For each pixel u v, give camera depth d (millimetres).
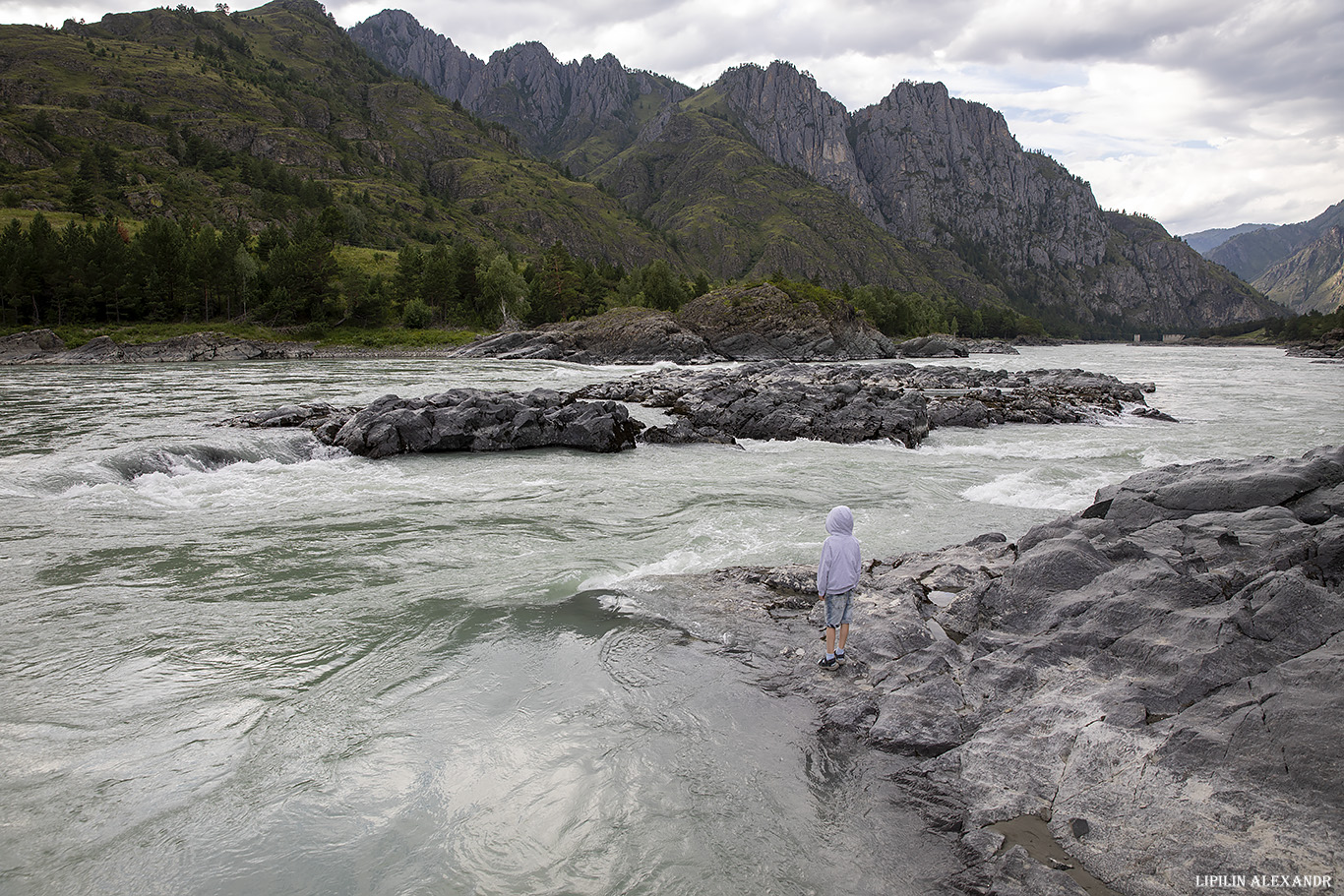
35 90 196875
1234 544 9375
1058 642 7512
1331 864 4328
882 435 26594
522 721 6633
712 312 103875
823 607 9547
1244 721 5562
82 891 4520
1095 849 4848
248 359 82125
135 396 37531
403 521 14250
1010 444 26562
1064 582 8711
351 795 5523
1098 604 7961
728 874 4734
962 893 4555
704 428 27641
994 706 6719
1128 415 34969
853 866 4832
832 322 108375
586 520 14516
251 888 4574
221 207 171125
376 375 57562
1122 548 9344
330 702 6938
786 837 5117
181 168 185000
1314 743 5148
